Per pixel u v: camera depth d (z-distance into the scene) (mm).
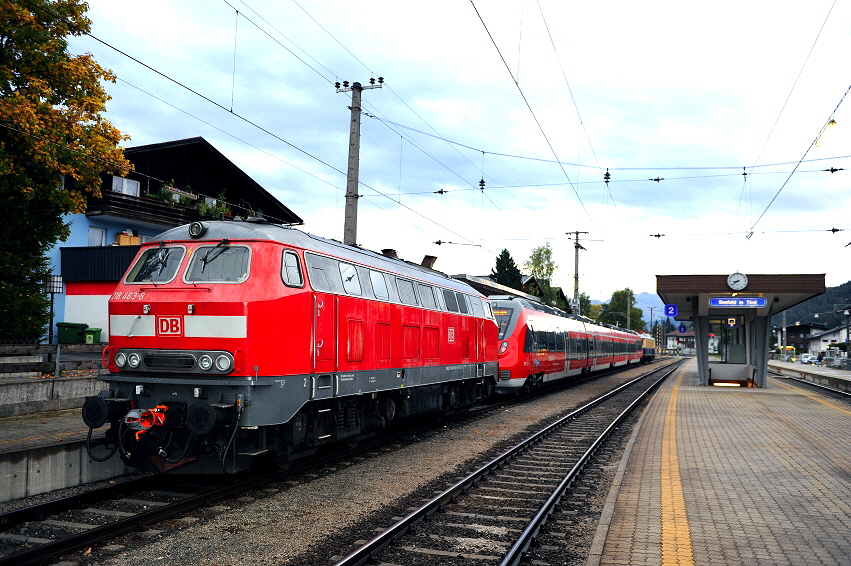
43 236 19641
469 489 9648
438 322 15734
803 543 6648
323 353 10273
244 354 8742
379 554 6684
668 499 8516
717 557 6211
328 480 10102
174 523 7566
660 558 6176
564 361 29766
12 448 10078
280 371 9117
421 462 11727
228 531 7348
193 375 8898
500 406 21609
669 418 17234
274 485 9664
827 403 21484
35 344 17391
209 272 9312
